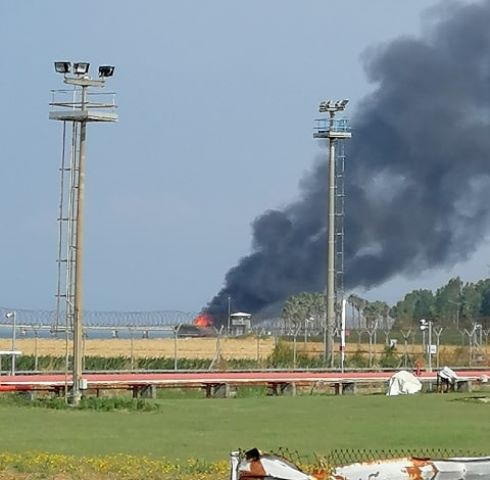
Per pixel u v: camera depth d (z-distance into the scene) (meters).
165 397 148.12
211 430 99.38
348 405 132.50
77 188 129.38
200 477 62.00
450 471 42.47
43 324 158.75
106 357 189.88
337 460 65.62
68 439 88.62
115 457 71.44
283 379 163.75
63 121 130.12
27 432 94.56
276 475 41.88
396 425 106.81
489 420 113.38
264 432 98.25
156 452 78.88
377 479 42.22
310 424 107.06
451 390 169.88
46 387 137.62
